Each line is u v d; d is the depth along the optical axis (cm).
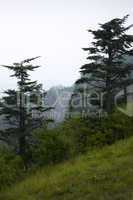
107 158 2267
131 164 1898
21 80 3344
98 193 1614
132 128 2995
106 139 2902
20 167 2705
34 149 3030
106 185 1678
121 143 2567
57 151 2797
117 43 3008
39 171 2580
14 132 3262
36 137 3098
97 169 1981
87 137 2931
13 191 2144
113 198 1519
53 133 2906
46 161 2800
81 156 2603
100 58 3077
